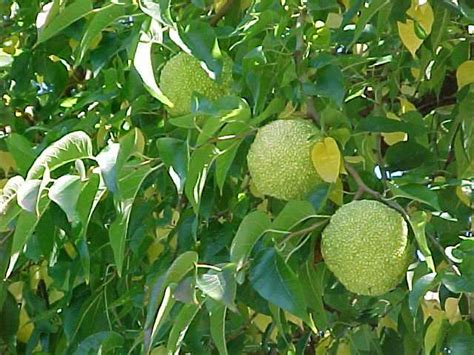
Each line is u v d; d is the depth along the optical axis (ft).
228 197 6.57
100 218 6.66
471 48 7.07
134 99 6.76
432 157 5.99
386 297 6.81
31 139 7.91
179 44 5.64
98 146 6.95
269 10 6.12
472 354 5.31
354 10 6.15
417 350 6.57
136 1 5.74
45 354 7.04
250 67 6.03
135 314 6.80
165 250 6.75
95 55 6.76
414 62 6.86
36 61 7.79
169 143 5.64
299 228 5.68
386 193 5.73
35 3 7.78
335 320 7.11
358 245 5.44
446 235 5.84
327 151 5.55
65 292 6.99
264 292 5.22
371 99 7.11
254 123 5.67
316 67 5.85
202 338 6.88
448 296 5.85
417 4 6.35
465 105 6.51
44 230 6.17
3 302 6.98
